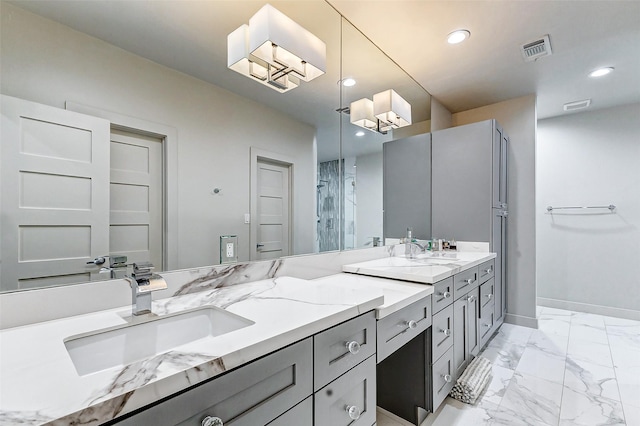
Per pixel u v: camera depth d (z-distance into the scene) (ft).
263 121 5.05
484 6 5.74
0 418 1.39
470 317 6.72
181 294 3.83
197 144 4.19
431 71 8.35
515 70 8.32
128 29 3.55
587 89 9.63
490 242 8.66
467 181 9.05
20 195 2.79
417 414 5.20
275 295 3.75
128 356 2.76
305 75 5.15
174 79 3.96
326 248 6.24
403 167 8.63
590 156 11.62
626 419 5.23
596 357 7.69
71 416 1.44
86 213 3.18
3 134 2.71
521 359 7.61
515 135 10.40
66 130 3.07
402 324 4.15
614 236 11.18
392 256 8.03
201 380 1.93
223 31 4.42
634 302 10.80
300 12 5.46
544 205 12.49
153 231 3.71
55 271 2.96
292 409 2.57
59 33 3.04
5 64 2.73
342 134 6.61
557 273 12.21
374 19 6.11
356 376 3.31
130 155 3.55
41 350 2.18
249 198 4.82
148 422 1.72
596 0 5.60
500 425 5.16
